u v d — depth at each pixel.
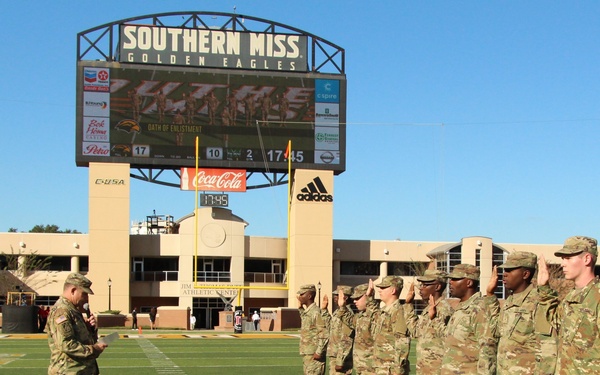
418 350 14.53
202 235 72.38
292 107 71.44
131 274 72.75
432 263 78.00
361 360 16.69
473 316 12.09
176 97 69.62
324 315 17.97
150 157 69.06
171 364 28.42
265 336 49.81
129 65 69.12
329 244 72.50
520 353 11.30
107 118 68.88
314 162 71.75
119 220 69.44
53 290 73.00
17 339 42.44
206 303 72.88
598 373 8.60
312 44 72.25
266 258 75.69
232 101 70.38
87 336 11.96
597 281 8.84
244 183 70.44
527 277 11.61
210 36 70.38
